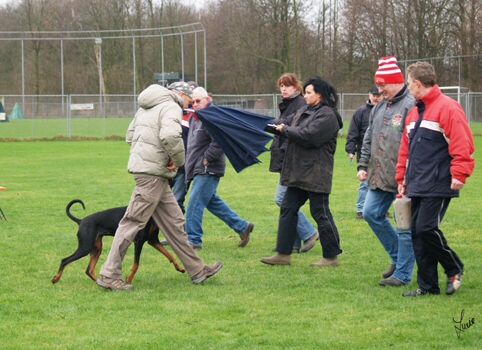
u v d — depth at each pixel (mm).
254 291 6418
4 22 58406
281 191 8305
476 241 8891
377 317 5465
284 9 49062
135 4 59375
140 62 59125
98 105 41531
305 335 4992
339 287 6562
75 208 12164
